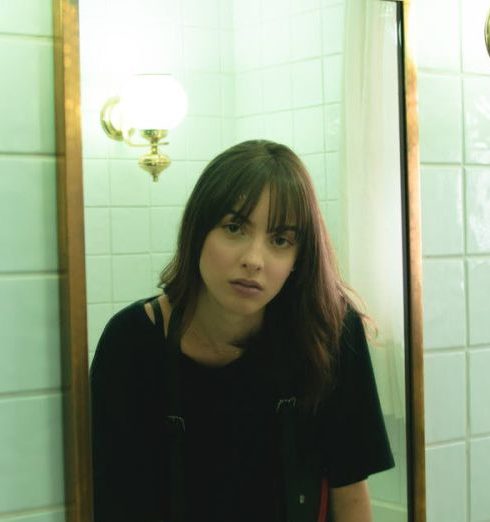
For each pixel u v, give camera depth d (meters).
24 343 0.85
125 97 0.90
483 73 1.13
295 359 0.99
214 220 0.92
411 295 1.06
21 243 0.84
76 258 0.85
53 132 0.86
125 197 0.89
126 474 0.90
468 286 1.13
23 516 0.85
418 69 1.08
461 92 1.12
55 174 0.86
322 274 0.98
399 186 1.05
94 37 0.88
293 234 0.94
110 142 0.89
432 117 1.09
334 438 1.03
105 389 0.88
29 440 0.85
